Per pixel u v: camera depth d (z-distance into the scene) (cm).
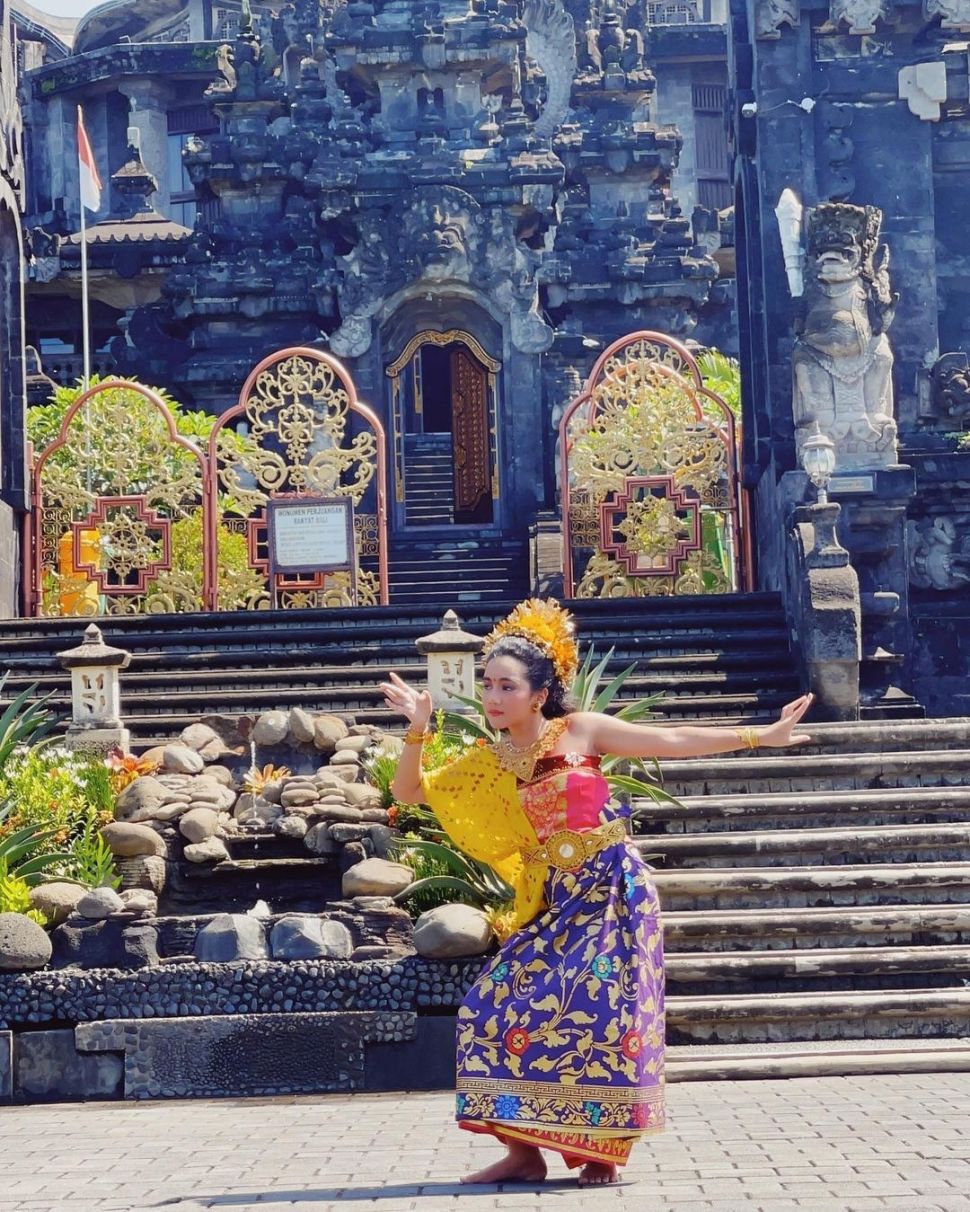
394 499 3122
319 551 1816
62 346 3988
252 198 3434
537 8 4000
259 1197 590
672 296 3369
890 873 1020
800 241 1692
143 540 1834
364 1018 899
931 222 1820
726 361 2912
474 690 1184
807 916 990
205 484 1823
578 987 589
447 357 3834
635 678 1414
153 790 1071
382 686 626
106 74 4550
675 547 1802
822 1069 857
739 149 1895
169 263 3791
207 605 1797
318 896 1045
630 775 1144
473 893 960
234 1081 897
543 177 3198
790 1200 550
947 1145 648
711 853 1059
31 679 1466
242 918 939
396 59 3259
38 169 4625
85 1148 718
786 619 1499
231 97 3444
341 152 3234
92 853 1020
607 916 598
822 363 1564
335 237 3353
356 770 1124
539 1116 586
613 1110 583
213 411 3325
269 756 1186
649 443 1822
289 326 3350
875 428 1559
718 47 4547
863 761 1155
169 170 4622
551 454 3139
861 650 1448
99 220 4388
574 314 3388
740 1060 865
